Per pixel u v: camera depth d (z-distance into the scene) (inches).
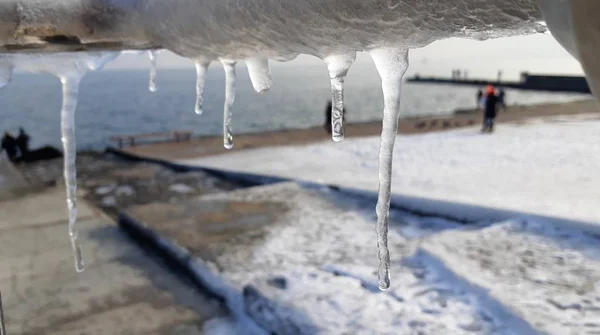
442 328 128.9
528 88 1631.4
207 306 169.0
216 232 223.3
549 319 121.2
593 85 24.3
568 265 156.2
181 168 426.3
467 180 304.0
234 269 180.2
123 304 171.9
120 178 394.6
